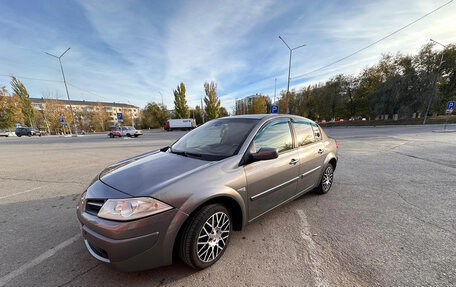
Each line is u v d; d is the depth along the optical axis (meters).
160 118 51.53
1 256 2.06
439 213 2.75
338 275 1.69
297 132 2.94
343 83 33.38
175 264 1.91
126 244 1.47
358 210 2.89
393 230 2.36
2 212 3.10
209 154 2.27
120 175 1.94
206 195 1.73
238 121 2.76
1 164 6.84
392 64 26.92
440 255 1.90
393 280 1.61
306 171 2.92
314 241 2.19
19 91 39.69
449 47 21.83
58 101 45.91
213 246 1.87
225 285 1.64
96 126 57.47
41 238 2.40
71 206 3.33
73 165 6.48
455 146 7.97
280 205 2.56
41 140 19.42
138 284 1.67
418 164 5.43
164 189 1.62
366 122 27.42
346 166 5.36
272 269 1.79
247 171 2.10
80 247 2.22
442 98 23.05
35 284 1.69
